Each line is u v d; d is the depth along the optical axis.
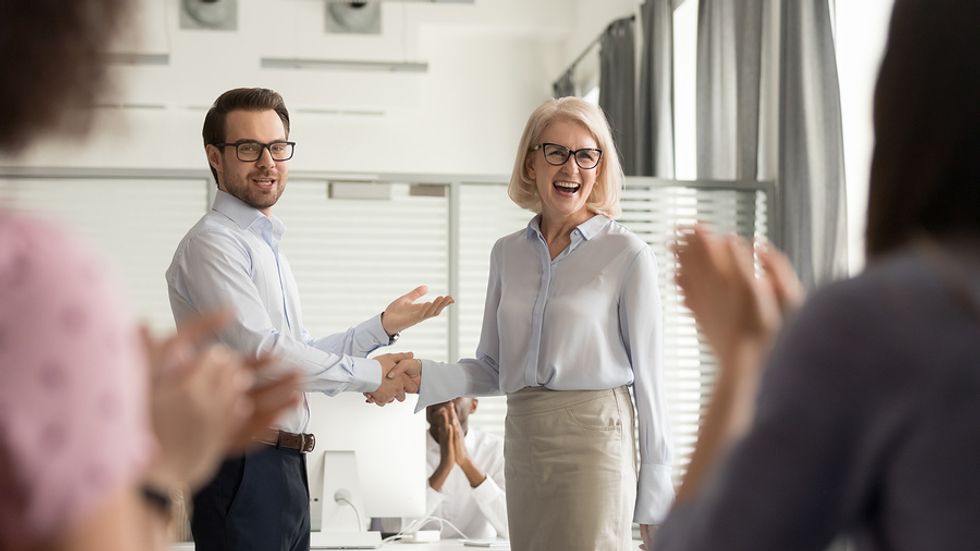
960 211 0.76
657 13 6.50
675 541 0.81
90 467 0.56
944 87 0.75
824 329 0.73
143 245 5.38
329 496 3.54
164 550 0.85
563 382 2.91
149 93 7.62
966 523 0.68
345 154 8.60
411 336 5.60
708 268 0.94
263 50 7.78
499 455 4.59
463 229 5.59
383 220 5.59
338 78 7.89
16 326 0.55
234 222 3.12
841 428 0.72
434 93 8.79
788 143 4.88
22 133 0.63
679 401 5.50
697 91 5.80
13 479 0.55
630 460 2.95
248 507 2.78
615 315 2.97
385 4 7.97
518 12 8.45
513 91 8.90
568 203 3.02
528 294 3.03
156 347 0.90
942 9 0.76
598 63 7.95
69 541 0.56
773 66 5.36
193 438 0.86
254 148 3.10
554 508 2.88
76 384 0.56
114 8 0.66
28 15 0.62
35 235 0.58
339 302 5.56
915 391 0.69
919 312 0.71
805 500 0.73
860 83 4.88
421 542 3.69
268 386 0.97
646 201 5.49
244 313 3.00
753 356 0.90
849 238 4.71
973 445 0.68
